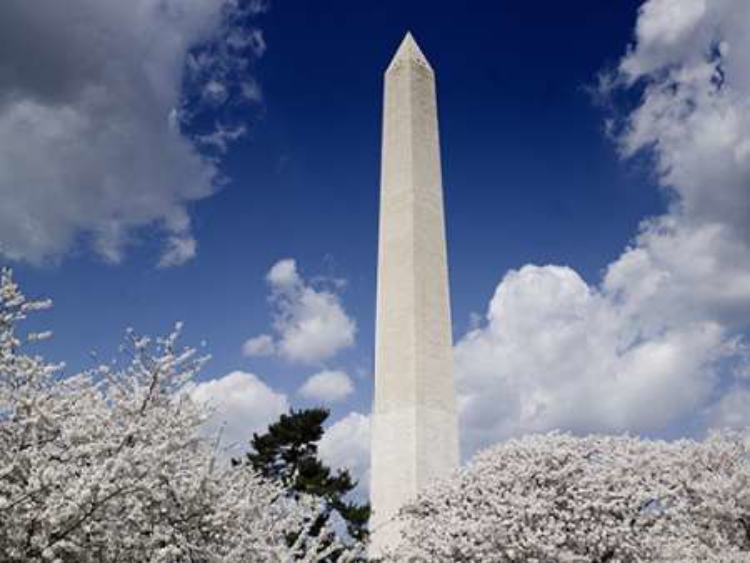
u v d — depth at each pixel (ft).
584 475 65.46
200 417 37.19
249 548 34.96
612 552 61.05
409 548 66.64
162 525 31.58
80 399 34.42
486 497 65.87
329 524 42.39
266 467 92.12
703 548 71.20
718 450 85.56
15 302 31.48
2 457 29.89
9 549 27.58
